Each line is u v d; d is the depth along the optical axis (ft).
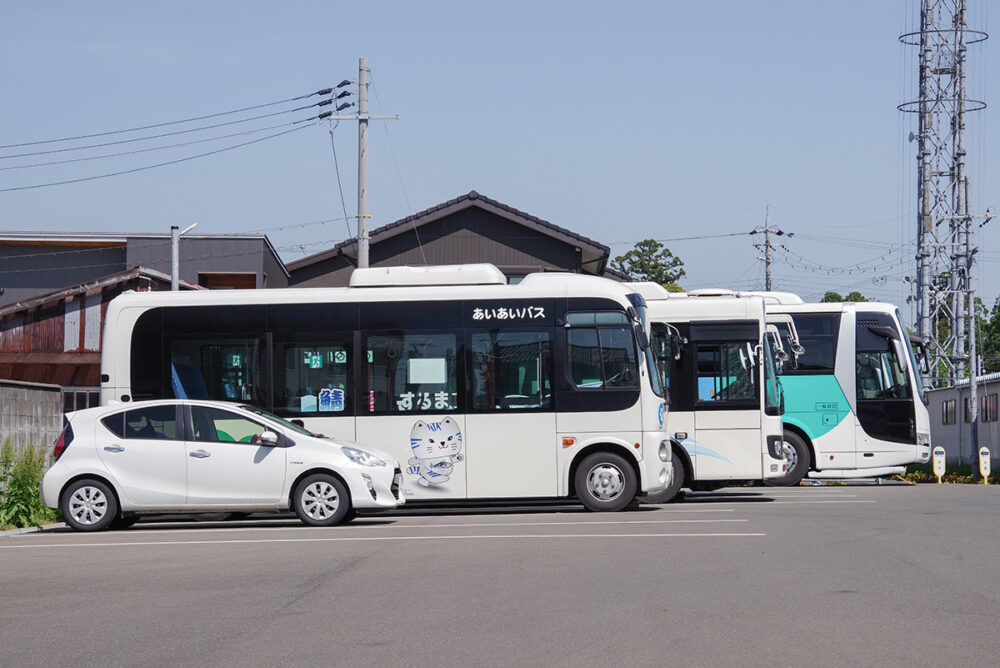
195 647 24.58
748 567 35.76
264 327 59.31
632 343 58.03
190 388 59.26
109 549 43.73
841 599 29.78
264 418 52.26
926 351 85.97
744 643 24.27
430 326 58.75
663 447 58.13
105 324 59.93
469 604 29.43
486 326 58.49
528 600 29.89
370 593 31.40
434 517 57.72
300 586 32.86
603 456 57.47
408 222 128.67
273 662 23.00
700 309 68.08
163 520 61.87
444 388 58.34
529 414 57.82
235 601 30.42
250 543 44.55
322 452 51.39
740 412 66.95
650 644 24.25
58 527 54.90
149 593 32.07
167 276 109.70
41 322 104.06
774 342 69.82
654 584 32.40
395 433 58.23
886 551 39.75
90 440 51.65
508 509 64.75
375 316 59.00
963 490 77.05
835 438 81.35
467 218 130.21
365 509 55.47
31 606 30.27
